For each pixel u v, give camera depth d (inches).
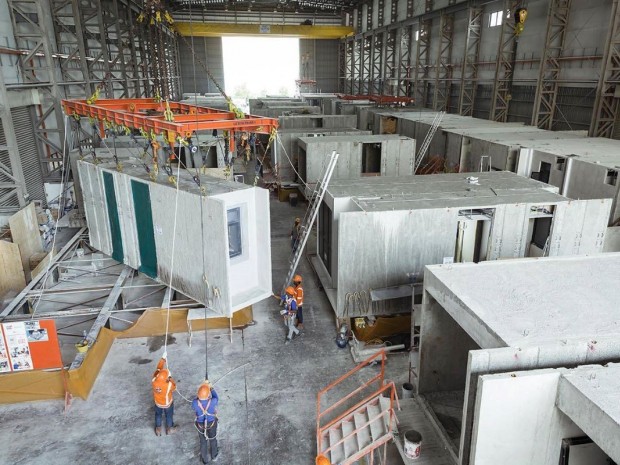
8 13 760.3
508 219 468.1
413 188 545.3
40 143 898.1
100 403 397.4
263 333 501.7
